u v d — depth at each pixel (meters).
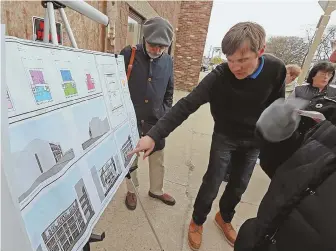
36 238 0.47
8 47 0.46
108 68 1.01
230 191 1.55
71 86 0.68
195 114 5.48
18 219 0.38
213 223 1.81
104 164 0.83
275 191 0.65
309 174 0.54
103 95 0.92
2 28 0.37
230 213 1.64
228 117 1.27
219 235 1.70
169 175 2.44
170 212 1.87
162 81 1.58
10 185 0.37
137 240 1.55
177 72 8.73
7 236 0.36
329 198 0.50
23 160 0.46
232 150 1.36
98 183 0.77
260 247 0.70
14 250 0.37
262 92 1.15
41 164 0.51
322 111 0.60
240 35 0.92
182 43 8.38
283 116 0.67
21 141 0.46
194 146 3.39
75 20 1.79
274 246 0.65
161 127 1.16
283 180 0.63
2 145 0.35
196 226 1.60
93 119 0.80
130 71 1.51
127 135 1.14
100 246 1.46
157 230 1.66
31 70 0.52
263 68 1.11
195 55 8.43
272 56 1.17
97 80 0.88
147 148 1.13
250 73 1.07
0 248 0.34
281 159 0.74
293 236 0.58
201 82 1.25
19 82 0.48
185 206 1.97
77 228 0.62
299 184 0.57
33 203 0.48
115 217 1.73
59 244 0.54
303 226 0.55
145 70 1.52
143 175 2.33
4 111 0.36
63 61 0.66
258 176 2.67
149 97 1.56
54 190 0.55
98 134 0.82
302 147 0.61
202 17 7.97
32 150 0.49
